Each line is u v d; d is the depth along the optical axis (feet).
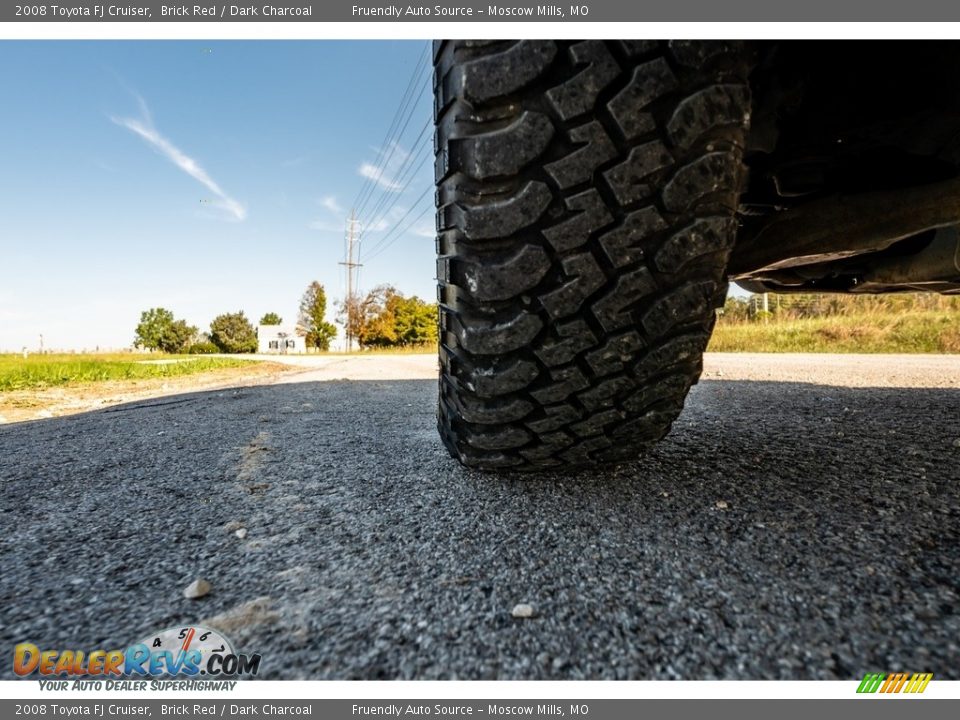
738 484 4.43
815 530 3.43
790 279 6.06
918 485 4.30
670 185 2.88
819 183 4.47
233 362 44.01
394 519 3.90
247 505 4.38
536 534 3.50
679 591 2.70
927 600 2.55
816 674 2.08
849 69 3.65
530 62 2.77
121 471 5.74
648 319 3.19
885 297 34.42
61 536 3.71
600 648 2.26
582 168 2.85
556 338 3.25
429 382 17.58
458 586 2.82
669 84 2.75
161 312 177.58
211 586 2.90
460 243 3.20
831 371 15.31
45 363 37.42
